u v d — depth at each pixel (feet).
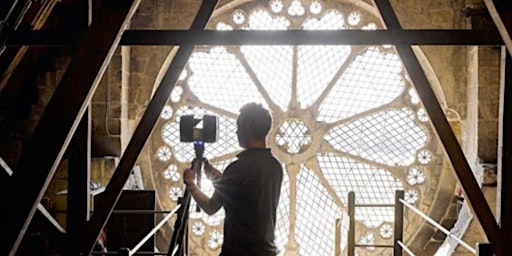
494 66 26.99
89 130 13.76
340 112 32.27
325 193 32.04
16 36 12.76
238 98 32.22
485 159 26.89
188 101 31.76
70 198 13.62
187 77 31.68
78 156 13.65
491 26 27.71
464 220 27.22
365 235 31.71
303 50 32.07
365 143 32.07
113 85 27.20
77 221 13.60
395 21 14.19
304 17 31.27
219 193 10.66
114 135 27.09
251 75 31.99
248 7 31.17
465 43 13.85
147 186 30.55
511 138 13.35
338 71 32.01
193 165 12.01
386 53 31.91
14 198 9.51
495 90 26.91
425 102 14.43
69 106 10.09
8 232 9.34
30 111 25.98
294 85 31.81
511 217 13.29
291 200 31.78
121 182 14.17
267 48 32.17
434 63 28.96
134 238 18.47
